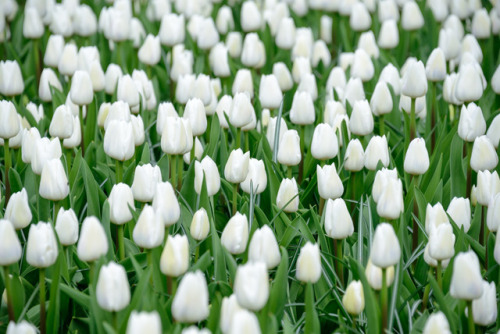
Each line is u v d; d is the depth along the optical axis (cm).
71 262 404
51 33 762
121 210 375
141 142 459
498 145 470
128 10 727
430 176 487
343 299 341
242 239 352
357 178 460
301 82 564
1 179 523
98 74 548
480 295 310
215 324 331
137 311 319
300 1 811
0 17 682
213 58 648
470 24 824
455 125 511
